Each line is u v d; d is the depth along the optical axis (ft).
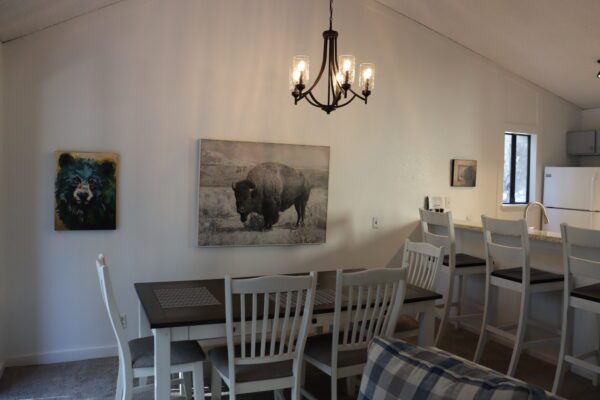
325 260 15.14
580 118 19.80
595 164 19.57
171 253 13.20
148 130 12.80
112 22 12.35
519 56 16.78
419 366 5.12
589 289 10.56
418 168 16.46
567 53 15.80
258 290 8.04
